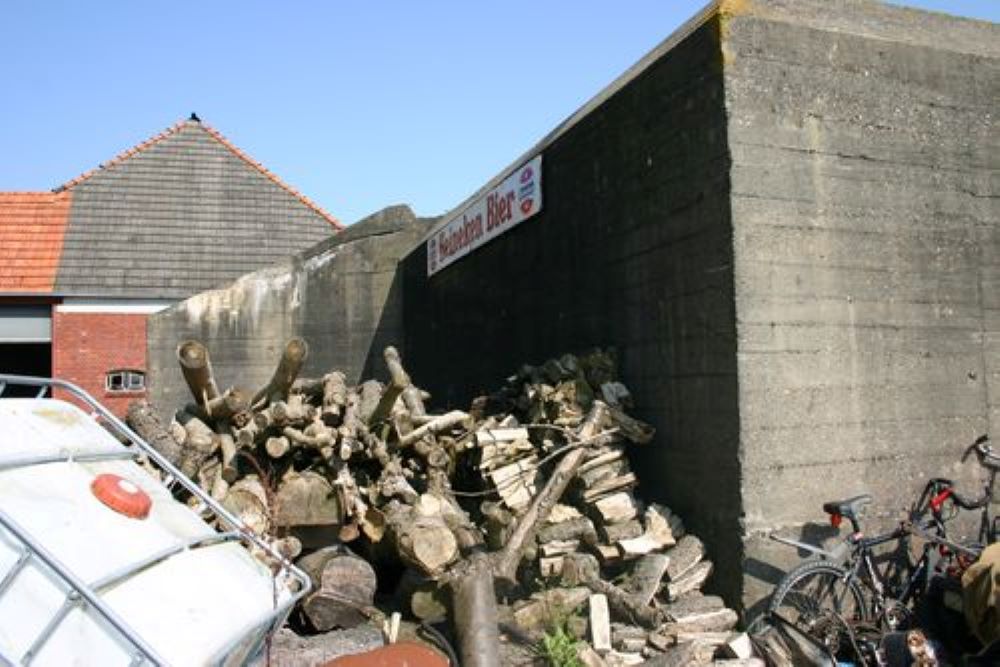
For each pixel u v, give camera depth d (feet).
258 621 11.81
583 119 28.12
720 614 19.19
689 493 21.74
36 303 64.69
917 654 17.62
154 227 71.61
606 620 18.84
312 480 21.88
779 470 20.02
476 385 38.34
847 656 18.38
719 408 20.59
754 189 20.44
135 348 65.82
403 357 49.90
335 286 51.24
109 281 66.39
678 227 22.49
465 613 17.87
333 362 50.90
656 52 25.48
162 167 76.18
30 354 72.64
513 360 34.12
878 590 19.27
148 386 49.93
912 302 22.00
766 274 20.35
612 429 23.18
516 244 33.96
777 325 20.34
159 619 10.33
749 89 20.70
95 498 11.87
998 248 23.39
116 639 9.48
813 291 20.80
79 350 64.54
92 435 13.78
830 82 21.58
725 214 20.44
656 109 23.61
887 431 21.33
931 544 20.06
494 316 36.27
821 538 20.17
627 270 25.08
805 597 19.16
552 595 19.58
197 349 22.80
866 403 21.15
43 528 10.15
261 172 78.95
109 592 10.12
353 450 22.49
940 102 22.95
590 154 27.58
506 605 20.52
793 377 20.39
